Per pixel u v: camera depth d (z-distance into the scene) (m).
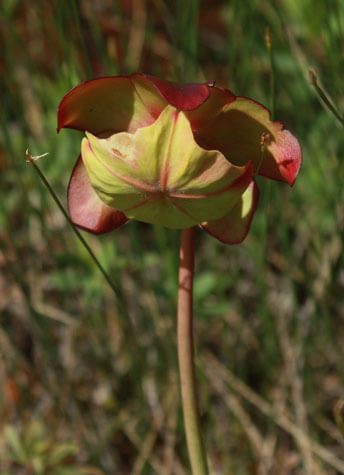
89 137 0.41
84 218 0.43
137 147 0.40
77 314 0.64
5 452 0.59
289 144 0.42
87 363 0.63
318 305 0.59
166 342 0.60
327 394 0.62
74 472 0.57
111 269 0.59
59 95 0.60
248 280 0.66
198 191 0.41
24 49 0.62
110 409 0.62
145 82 0.42
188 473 0.58
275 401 0.59
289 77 0.65
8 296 0.66
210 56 0.78
